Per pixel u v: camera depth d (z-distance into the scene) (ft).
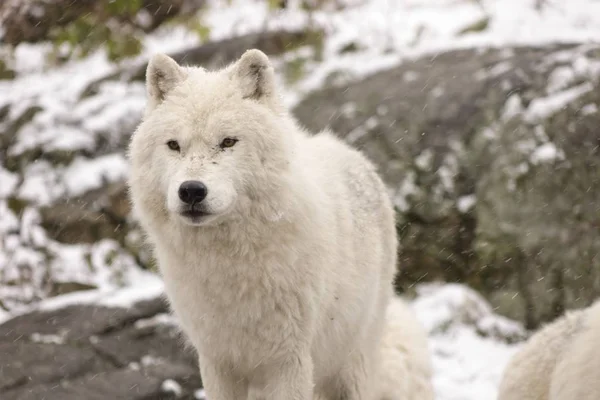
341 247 39.09
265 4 101.76
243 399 38.65
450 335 63.98
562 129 71.77
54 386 51.21
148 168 35.73
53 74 97.76
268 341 36.45
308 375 37.19
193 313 36.55
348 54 88.74
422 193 71.31
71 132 80.53
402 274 70.74
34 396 50.06
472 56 80.74
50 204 75.10
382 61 83.71
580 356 35.78
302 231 35.76
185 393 52.19
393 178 72.02
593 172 70.79
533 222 70.18
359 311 40.91
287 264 35.50
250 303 35.68
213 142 34.63
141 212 36.52
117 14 96.84
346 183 42.14
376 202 43.96
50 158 78.59
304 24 93.50
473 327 65.51
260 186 34.81
